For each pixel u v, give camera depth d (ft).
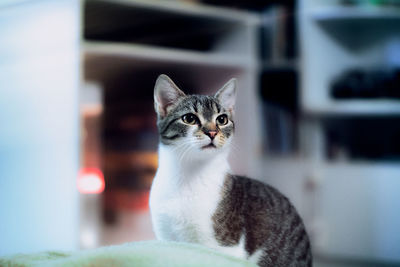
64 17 3.55
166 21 4.01
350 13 4.08
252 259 2.74
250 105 3.99
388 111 4.11
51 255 2.44
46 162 3.54
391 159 4.21
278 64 4.19
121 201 4.12
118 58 3.70
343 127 4.38
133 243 2.48
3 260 2.36
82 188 3.77
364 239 4.08
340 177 4.15
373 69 4.32
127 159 4.16
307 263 2.88
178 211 2.66
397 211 4.03
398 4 4.09
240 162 3.99
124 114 4.19
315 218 4.18
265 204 2.82
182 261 2.27
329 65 4.25
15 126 3.57
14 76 3.57
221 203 2.69
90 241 3.86
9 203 3.56
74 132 3.50
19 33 3.57
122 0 3.61
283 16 4.19
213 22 4.05
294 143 4.28
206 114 2.81
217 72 4.10
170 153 2.76
